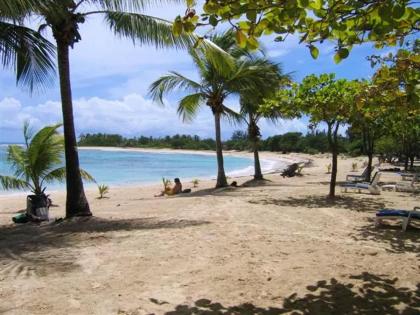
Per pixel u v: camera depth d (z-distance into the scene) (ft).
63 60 34.68
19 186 44.55
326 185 68.03
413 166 134.10
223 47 62.54
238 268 19.84
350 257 21.77
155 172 139.54
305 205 41.01
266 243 24.62
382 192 53.42
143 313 14.92
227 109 71.00
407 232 27.94
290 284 17.80
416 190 55.42
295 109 42.83
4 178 44.11
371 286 17.65
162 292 16.88
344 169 129.70
